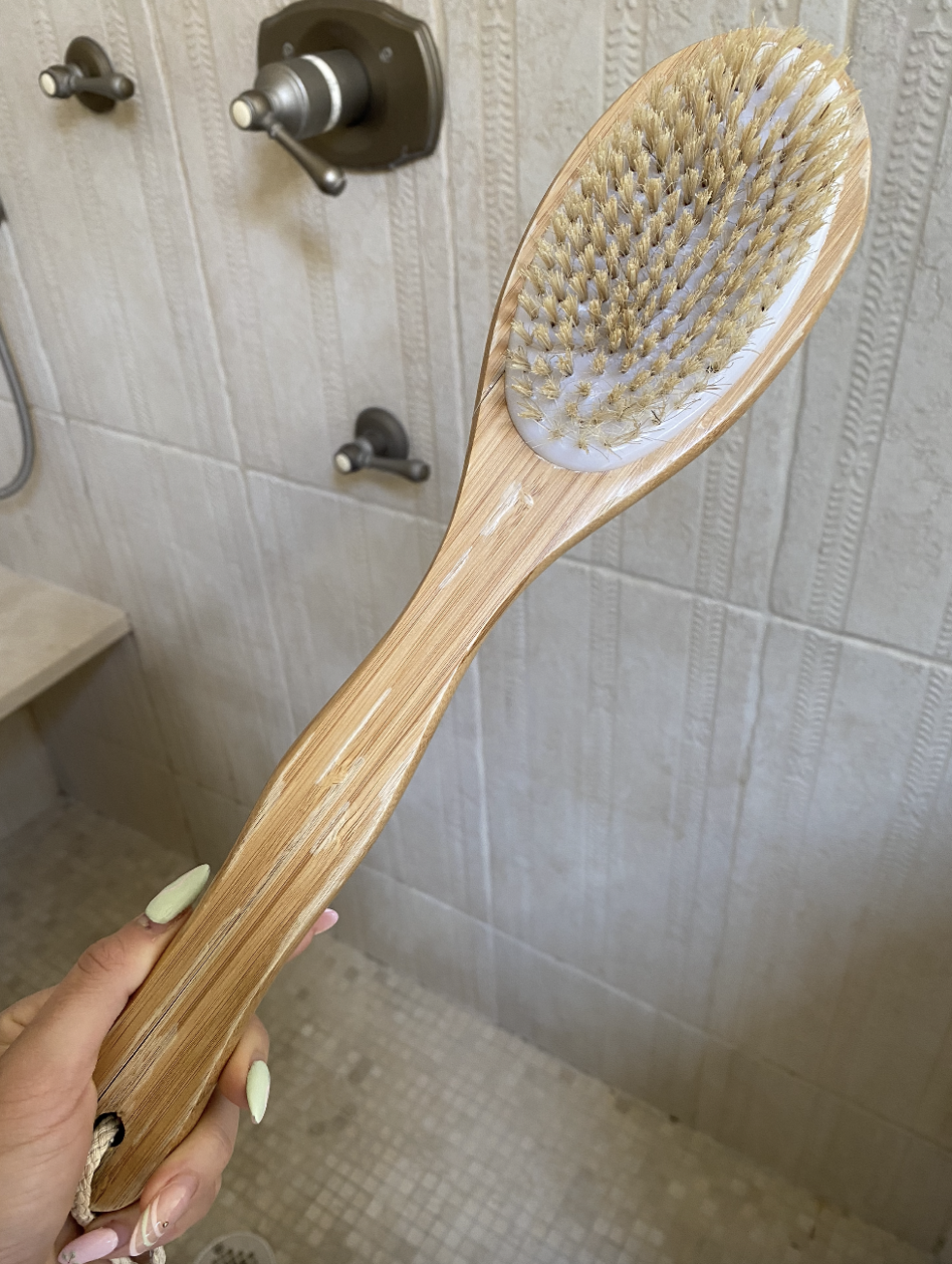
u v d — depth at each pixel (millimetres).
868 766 570
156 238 640
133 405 751
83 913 1095
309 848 356
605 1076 921
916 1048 678
